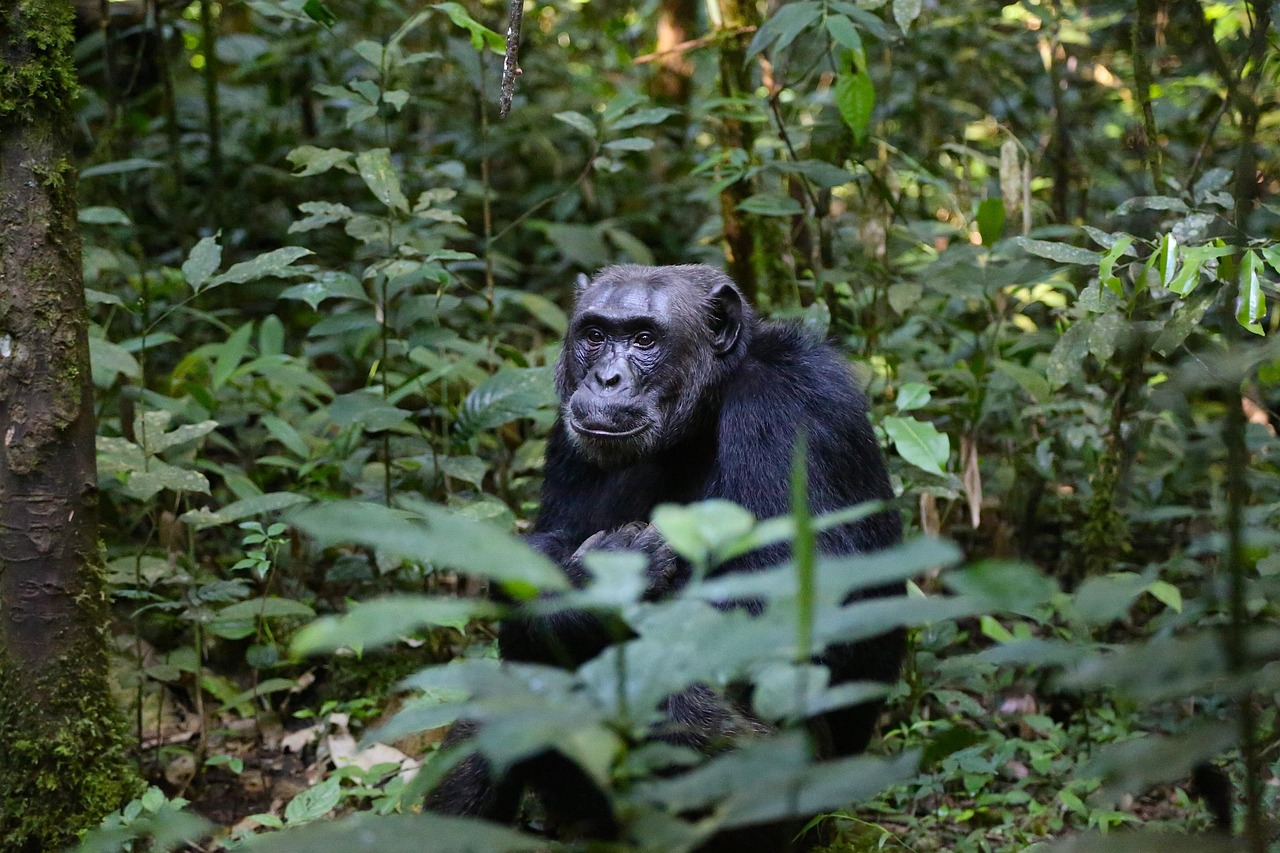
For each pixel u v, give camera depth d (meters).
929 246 10.95
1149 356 8.49
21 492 6.35
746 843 5.83
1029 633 8.11
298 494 8.22
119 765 6.69
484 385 8.83
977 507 8.41
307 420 10.43
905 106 13.05
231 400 11.09
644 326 7.10
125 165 9.75
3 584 6.38
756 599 6.21
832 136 9.90
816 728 6.09
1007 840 6.90
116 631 8.97
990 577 2.33
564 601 2.50
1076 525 10.14
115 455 7.57
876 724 7.84
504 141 15.16
